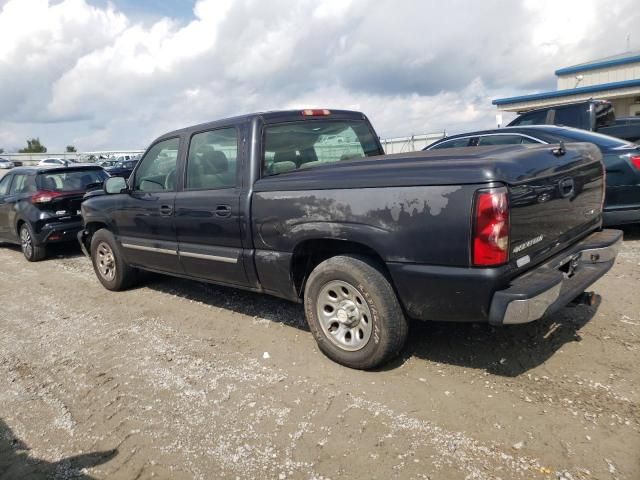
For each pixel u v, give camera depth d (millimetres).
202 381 3645
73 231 8586
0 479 2768
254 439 2887
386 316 3277
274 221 3766
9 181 9406
